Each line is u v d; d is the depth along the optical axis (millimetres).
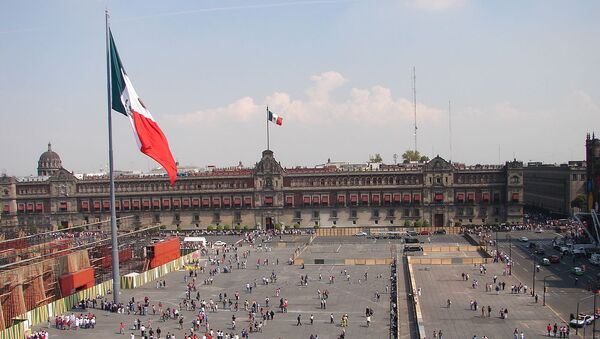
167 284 128750
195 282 130750
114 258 106438
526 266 141375
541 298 110062
